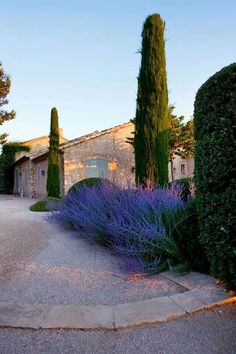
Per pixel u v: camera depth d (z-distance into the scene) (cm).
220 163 307
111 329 264
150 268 406
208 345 238
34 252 541
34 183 2280
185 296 319
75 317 282
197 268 402
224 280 319
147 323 271
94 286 372
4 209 1284
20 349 237
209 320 275
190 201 470
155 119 895
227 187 306
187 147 1908
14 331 262
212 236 325
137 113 925
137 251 423
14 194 2809
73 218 695
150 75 913
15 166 2836
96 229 577
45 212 1143
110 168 1822
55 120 1797
